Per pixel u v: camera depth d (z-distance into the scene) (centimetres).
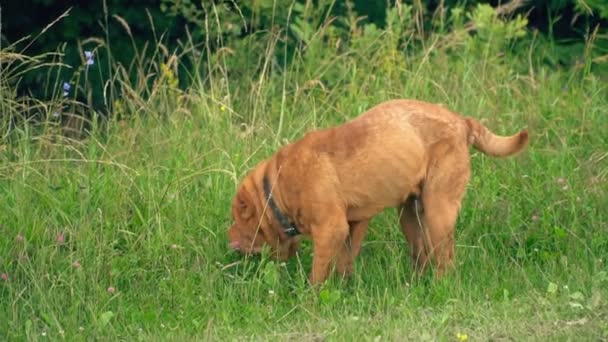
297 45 2069
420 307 1269
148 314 1263
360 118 1326
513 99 1781
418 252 1398
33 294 1292
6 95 1680
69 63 2227
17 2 2227
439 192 1336
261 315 1267
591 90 1842
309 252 1429
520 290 1328
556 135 1684
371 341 1138
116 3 2222
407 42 1861
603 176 1570
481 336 1147
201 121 1653
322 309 1273
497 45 1966
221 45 1975
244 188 1362
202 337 1211
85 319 1262
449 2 2283
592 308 1209
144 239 1413
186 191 1504
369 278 1373
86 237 1379
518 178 1572
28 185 1459
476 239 1478
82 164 1548
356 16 2195
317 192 1305
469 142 1364
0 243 1364
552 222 1501
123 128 1655
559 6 2173
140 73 1811
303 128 1658
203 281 1334
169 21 2227
